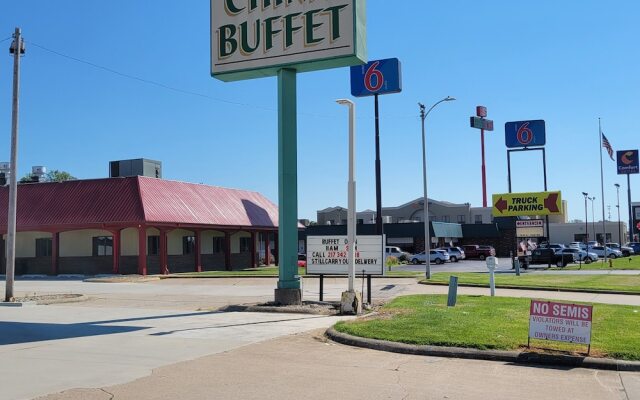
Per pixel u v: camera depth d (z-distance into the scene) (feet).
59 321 51.47
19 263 136.98
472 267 169.68
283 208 60.75
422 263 198.39
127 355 34.91
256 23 61.72
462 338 36.65
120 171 149.59
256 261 167.43
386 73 140.56
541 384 27.45
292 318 51.96
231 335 42.50
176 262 141.08
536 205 196.95
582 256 193.06
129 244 131.64
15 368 31.30
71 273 133.28
